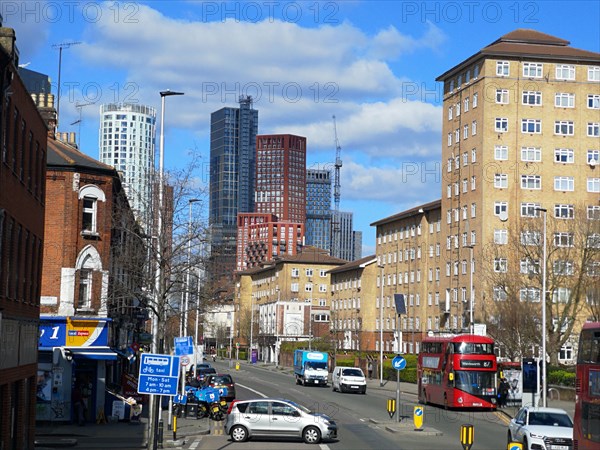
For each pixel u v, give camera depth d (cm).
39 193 3578
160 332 4172
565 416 3341
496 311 7588
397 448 3562
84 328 4544
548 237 7744
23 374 3164
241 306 19512
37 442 3459
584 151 9831
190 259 4894
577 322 8881
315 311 15875
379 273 13075
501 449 3553
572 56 9825
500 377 5538
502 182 9694
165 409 5378
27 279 3300
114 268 4909
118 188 5012
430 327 11019
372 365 10269
